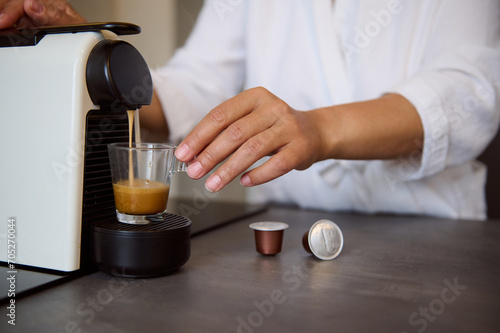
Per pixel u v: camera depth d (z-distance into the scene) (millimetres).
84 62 453
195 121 927
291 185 889
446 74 695
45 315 386
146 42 1267
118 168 462
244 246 576
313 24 828
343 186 839
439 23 742
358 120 604
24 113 468
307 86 853
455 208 836
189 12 1277
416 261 527
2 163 480
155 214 473
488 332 368
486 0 713
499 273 491
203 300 415
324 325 374
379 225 690
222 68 958
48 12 562
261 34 888
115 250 450
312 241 524
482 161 1021
